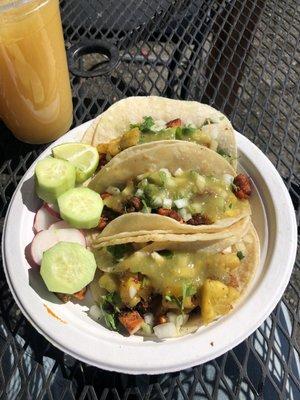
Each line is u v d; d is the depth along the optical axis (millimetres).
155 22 384
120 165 272
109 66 348
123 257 251
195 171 276
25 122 298
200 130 289
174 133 288
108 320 230
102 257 251
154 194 266
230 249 246
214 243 244
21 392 217
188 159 273
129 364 206
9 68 265
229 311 223
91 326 227
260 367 231
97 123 296
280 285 226
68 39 375
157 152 270
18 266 238
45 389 218
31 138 311
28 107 287
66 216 253
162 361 206
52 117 300
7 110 294
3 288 260
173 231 246
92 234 266
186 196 267
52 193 257
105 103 334
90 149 281
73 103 340
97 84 346
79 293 236
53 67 277
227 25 375
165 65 358
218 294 226
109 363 207
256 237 249
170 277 238
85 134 294
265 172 265
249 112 323
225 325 215
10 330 240
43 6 256
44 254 235
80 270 234
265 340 231
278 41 365
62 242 242
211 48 363
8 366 233
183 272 239
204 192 268
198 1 393
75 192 261
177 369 207
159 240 240
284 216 247
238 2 388
